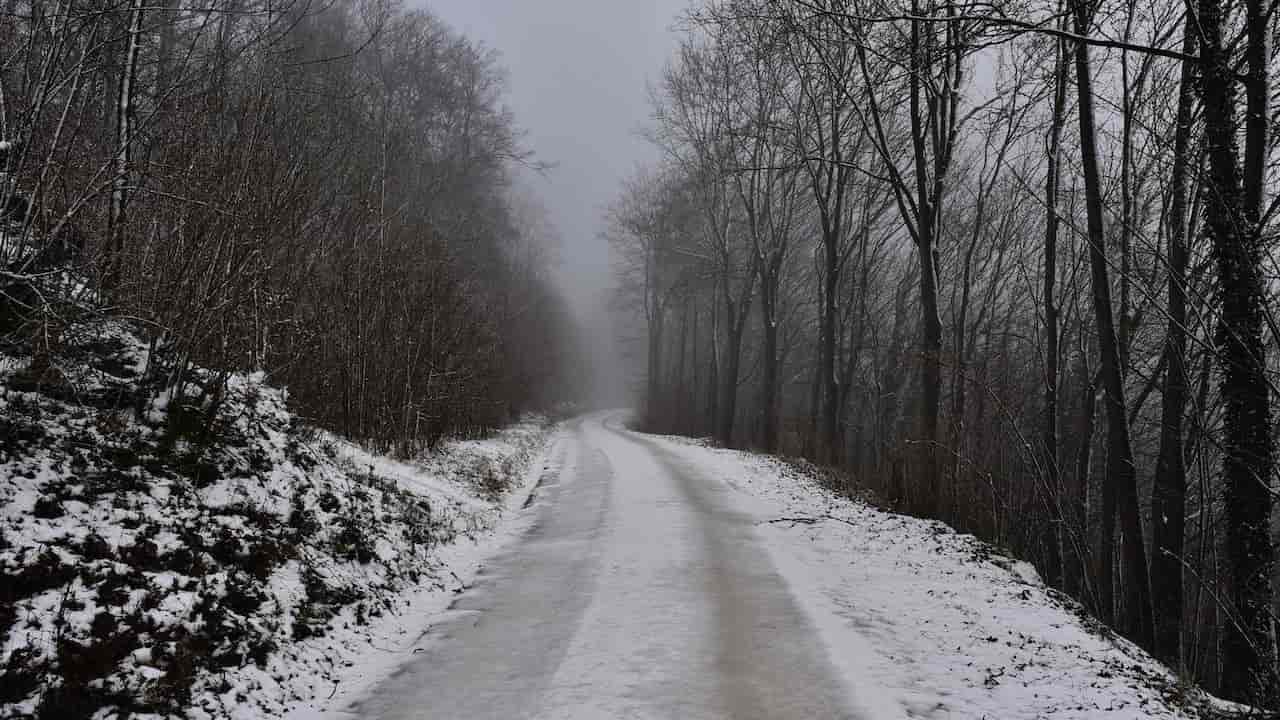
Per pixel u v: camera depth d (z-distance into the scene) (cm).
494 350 2616
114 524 558
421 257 1750
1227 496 794
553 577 877
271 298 880
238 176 761
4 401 607
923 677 571
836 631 680
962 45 896
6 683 391
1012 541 1602
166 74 756
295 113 1020
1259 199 764
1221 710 550
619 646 640
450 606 767
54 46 570
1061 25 1260
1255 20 766
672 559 960
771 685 556
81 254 661
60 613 446
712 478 1777
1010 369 2491
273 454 827
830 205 3030
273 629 572
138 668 453
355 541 788
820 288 3155
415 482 1180
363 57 2283
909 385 2981
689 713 507
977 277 2600
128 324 752
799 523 1202
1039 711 501
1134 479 1094
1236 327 761
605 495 1509
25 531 496
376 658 615
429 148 2817
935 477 1338
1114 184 1445
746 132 2591
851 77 1884
